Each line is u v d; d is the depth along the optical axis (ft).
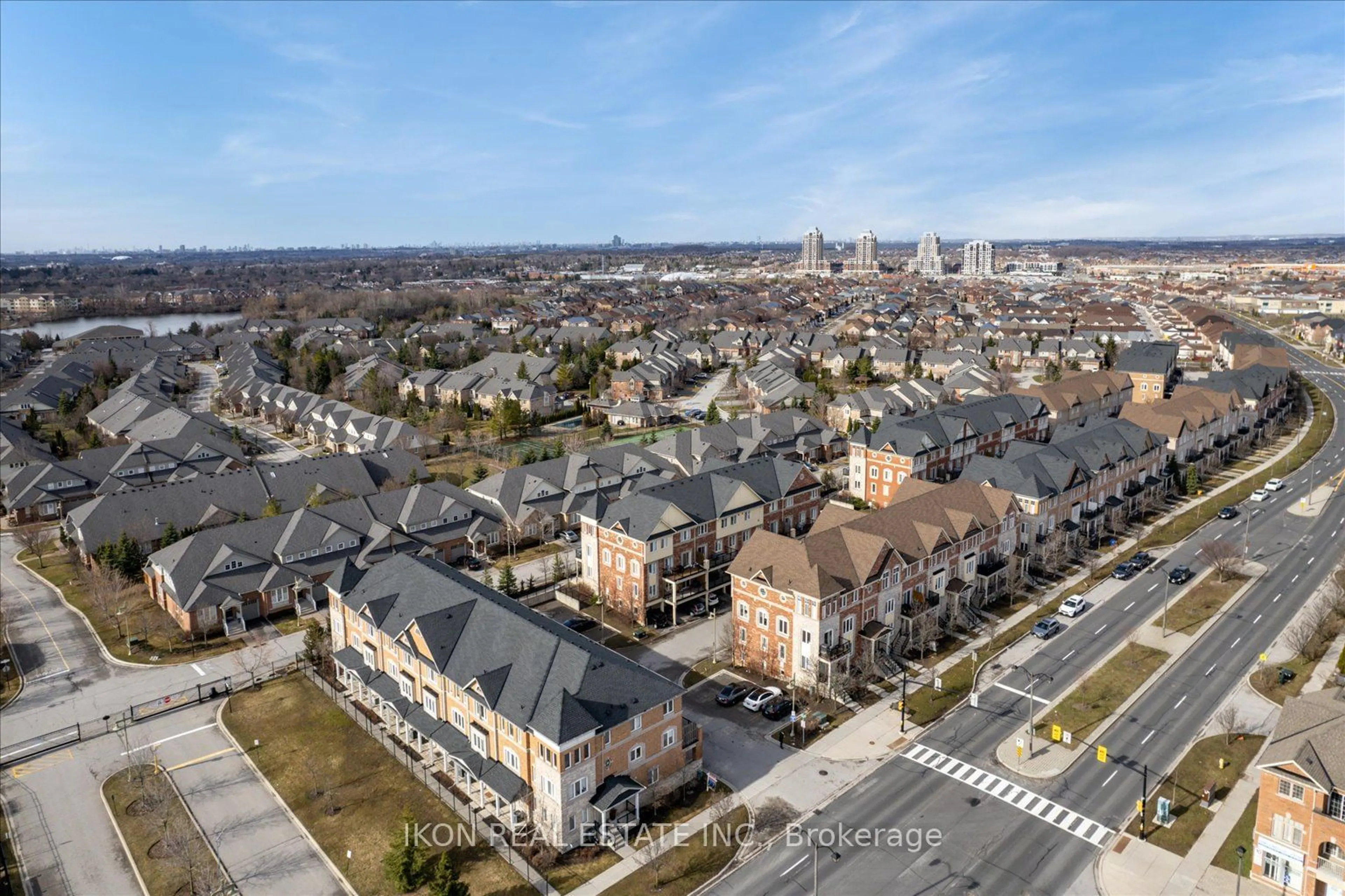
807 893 190.60
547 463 454.40
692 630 323.57
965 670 287.69
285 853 206.69
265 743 252.42
